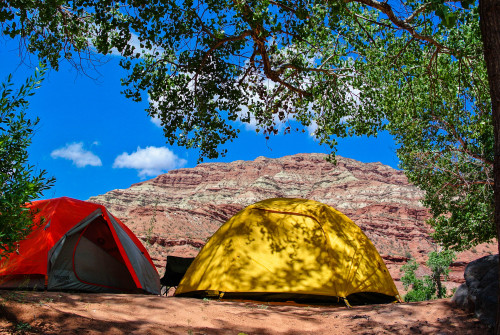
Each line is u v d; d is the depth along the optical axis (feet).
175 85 36.14
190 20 31.50
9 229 13.69
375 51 39.73
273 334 18.03
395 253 525.75
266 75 36.06
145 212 510.99
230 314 20.72
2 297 16.30
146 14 28.12
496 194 13.21
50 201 28.81
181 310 20.06
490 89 13.65
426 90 47.37
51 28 30.27
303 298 27.81
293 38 30.50
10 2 26.27
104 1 27.81
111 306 18.88
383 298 30.07
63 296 19.79
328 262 29.30
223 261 29.60
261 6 27.53
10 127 14.26
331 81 42.37
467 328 17.57
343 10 28.89
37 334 13.35
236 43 36.55
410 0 35.24
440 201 66.95
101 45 29.86
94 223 30.35
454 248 73.31
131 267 29.37
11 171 14.06
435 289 218.38
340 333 18.54
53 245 26.08
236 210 642.22
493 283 18.56
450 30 36.27
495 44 13.47
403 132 56.03
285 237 30.48
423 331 17.79
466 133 52.21
